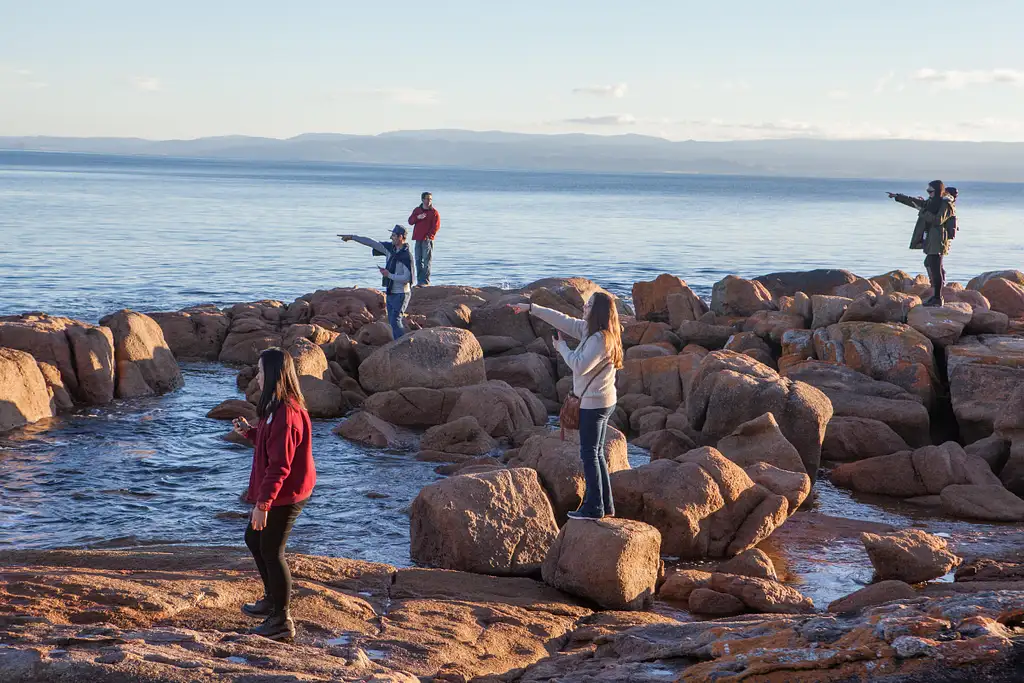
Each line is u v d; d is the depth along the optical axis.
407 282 17.33
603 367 8.05
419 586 7.50
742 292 20.95
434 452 12.87
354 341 18.12
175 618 6.02
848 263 43.16
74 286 28.69
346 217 70.75
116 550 7.97
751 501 9.74
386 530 9.84
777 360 17.44
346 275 34.75
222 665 4.87
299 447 5.88
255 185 160.38
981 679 4.12
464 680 5.48
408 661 5.74
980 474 11.55
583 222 73.94
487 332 20.23
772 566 8.59
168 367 16.91
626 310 23.97
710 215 92.50
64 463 11.83
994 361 14.44
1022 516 10.71
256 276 33.41
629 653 5.72
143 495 10.72
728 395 12.73
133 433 13.50
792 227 73.62
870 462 12.11
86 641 5.17
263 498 5.64
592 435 8.12
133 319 16.50
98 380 15.26
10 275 30.42
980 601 4.99
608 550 7.64
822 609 7.88
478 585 7.82
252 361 19.39
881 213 108.12
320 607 6.44
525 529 8.75
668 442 12.74
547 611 7.34
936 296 17.98
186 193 111.56
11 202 76.88
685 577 8.27
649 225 71.88
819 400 12.56
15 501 10.27
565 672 5.43
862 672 4.32
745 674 4.47
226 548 8.24
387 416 14.80
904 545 8.66
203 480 11.40
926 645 4.41
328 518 10.17
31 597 6.02
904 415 13.85
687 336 19.36
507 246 49.03
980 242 60.09
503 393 14.55
